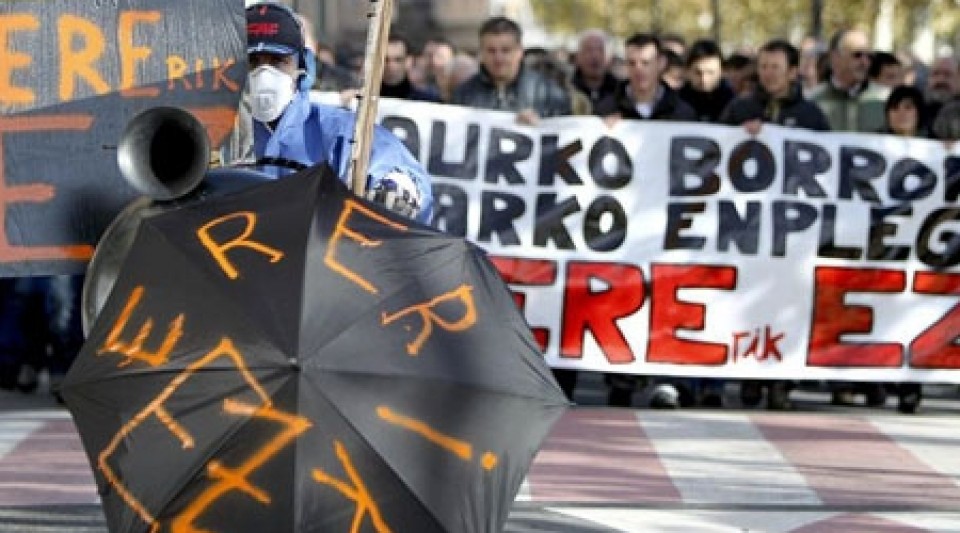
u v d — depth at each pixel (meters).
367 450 4.07
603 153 10.40
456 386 4.17
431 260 4.32
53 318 10.58
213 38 5.82
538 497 7.45
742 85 13.34
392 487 4.10
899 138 10.55
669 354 10.39
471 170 10.36
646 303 10.38
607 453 8.62
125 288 4.35
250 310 4.12
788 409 10.56
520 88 10.91
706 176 10.42
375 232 4.34
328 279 4.18
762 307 10.44
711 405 10.75
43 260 5.85
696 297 10.41
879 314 10.52
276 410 4.03
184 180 4.98
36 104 5.81
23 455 8.34
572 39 42.00
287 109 5.75
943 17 28.58
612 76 13.16
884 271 10.52
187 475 4.09
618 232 10.39
